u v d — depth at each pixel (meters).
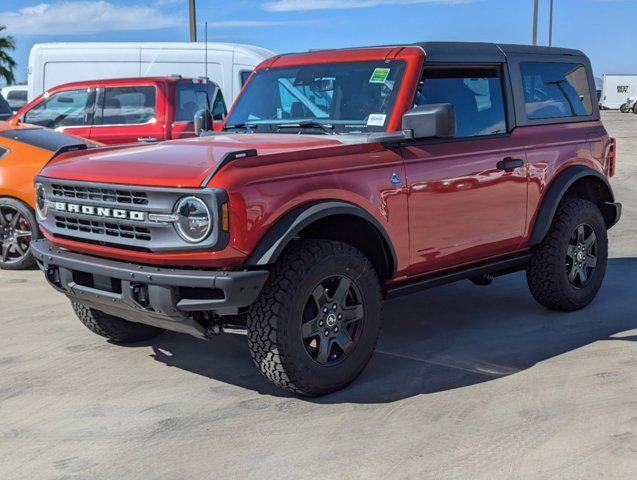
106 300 4.27
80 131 11.38
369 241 4.67
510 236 5.47
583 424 3.95
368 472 3.47
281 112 5.33
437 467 3.50
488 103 5.40
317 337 4.35
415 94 4.86
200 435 3.88
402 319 6.03
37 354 5.16
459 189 4.99
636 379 4.59
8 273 7.65
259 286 3.94
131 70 14.80
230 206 3.85
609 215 6.46
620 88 60.53
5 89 31.83
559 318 6.00
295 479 3.41
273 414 4.14
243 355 5.15
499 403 4.25
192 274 3.91
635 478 3.39
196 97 11.91
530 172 5.55
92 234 4.32
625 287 6.97
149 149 4.66
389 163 4.57
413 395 4.40
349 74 5.10
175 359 5.06
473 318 6.04
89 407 4.26
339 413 4.14
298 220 4.03
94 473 3.49
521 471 3.45
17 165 7.62
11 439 3.86
